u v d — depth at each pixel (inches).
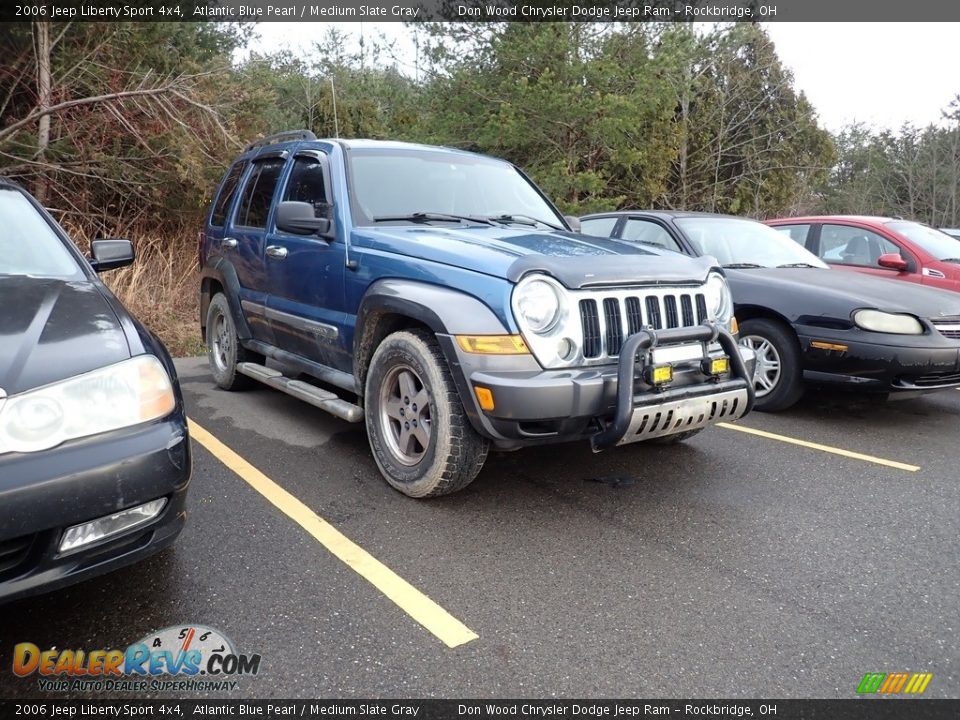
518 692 83.2
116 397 89.0
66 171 381.7
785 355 206.4
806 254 246.7
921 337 185.0
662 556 117.3
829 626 97.6
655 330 123.4
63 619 96.4
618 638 93.9
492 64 629.9
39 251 121.3
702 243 236.2
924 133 1478.8
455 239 140.3
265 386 235.5
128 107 397.1
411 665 87.7
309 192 173.8
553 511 134.8
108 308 104.2
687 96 749.3
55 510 80.1
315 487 145.0
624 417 116.0
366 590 104.8
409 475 136.9
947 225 1435.8
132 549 88.9
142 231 430.3
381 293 137.3
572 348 121.9
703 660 89.7
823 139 949.2
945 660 90.5
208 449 168.6
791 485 151.6
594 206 614.9
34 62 376.5
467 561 114.3
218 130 410.6
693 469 160.9
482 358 119.8
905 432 196.1
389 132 729.6
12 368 84.0
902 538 125.9
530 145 645.3
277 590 104.4
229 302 209.6
